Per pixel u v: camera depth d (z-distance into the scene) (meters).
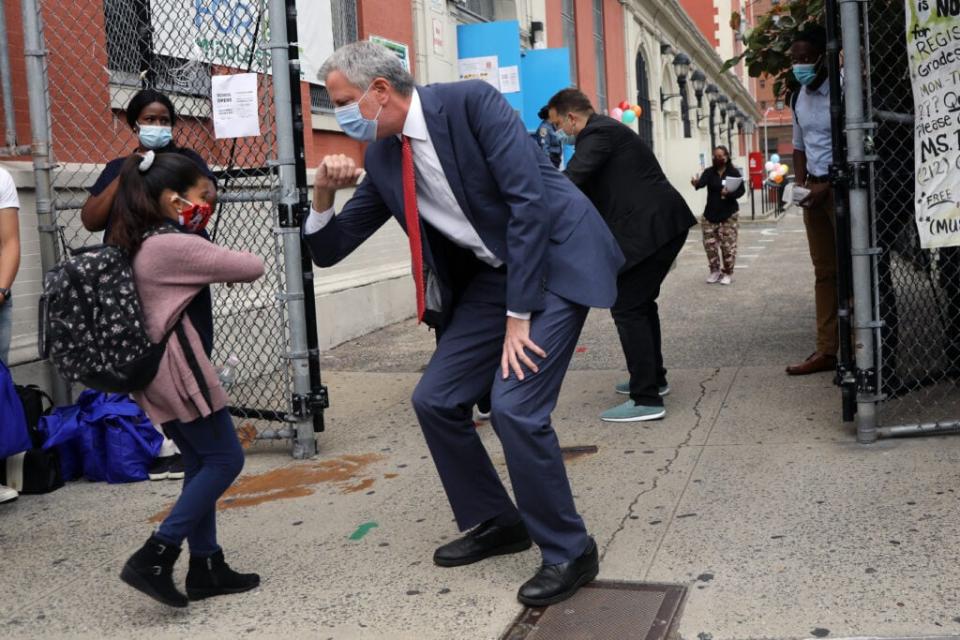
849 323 4.60
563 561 3.10
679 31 28.41
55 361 2.90
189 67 6.12
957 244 4.29
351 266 8.89
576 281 3.09
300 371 4.89
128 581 3.01
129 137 6.16
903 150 4.97
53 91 5.55
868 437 4.48
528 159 2.99
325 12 8.41
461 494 3.41
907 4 4.26
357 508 4.13
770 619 2.84
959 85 4.19
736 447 4.60
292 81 4.75
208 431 3.10
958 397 5.15
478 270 3.35
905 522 3.49
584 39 18.20
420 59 10.44
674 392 5.84
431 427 3.31
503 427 3.04
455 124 3.03
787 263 13.59
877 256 4.47
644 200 5.05
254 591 3.34
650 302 5.61
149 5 6.16
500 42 11.45
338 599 3.22
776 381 5.90
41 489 4.56
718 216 11.22
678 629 2.84
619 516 3.80
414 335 8.73
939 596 2.90
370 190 3.42
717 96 34.38
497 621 2.98
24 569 3.65
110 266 2.92
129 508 4.31
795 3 5.92
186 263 2.96
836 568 3.15
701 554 3.36
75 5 5.70
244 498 4.36
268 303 6.80
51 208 5.29
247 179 5.96
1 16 5.23
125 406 4.82
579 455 4.68
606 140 5.07
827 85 5.47
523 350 3.05
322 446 5.15
